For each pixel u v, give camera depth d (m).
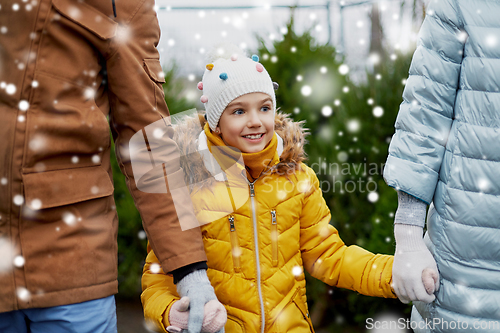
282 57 3.11
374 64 3.02
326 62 3.10
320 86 3.00
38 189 1.00
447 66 1.37
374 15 5.04
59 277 1.03
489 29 1.31
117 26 1.10
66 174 1.05
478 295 1.35
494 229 1.33
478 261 1.35
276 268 1.49
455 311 1.39
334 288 2.62
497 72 1.30
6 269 1.00
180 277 1.17
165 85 3.30
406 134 1.41
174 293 1.40
